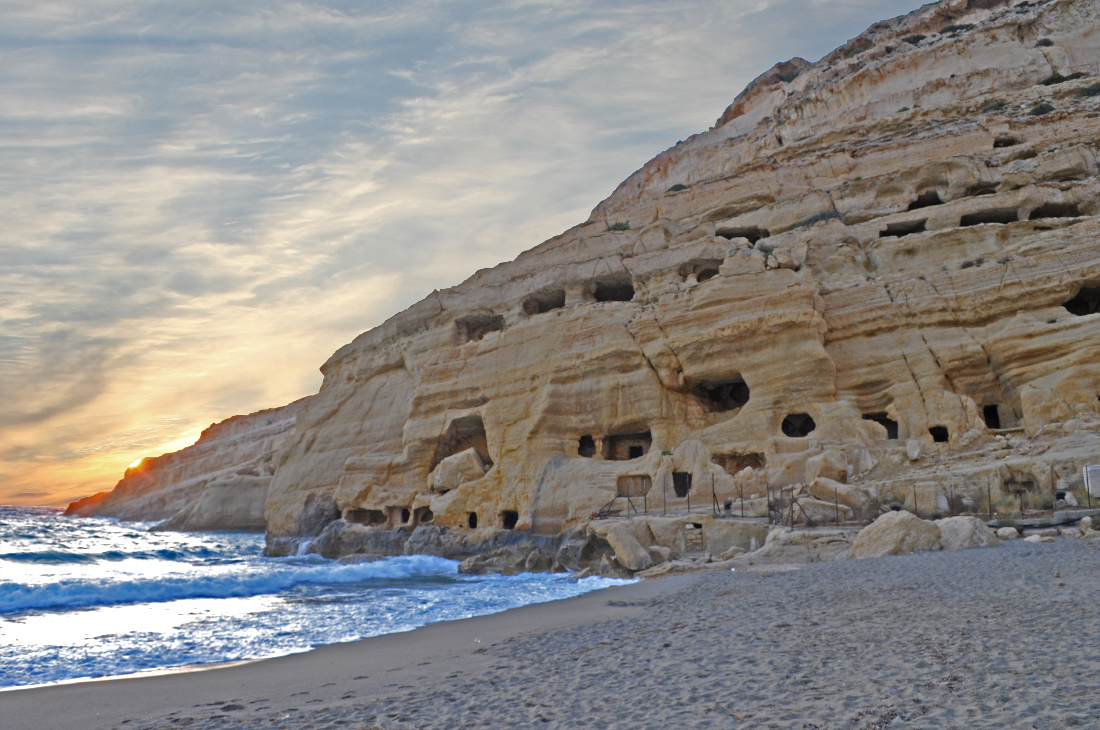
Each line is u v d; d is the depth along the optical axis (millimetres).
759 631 11359
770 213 41719
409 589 26594
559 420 38719
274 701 10133
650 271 41000
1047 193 35844
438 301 48625
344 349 54656
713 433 34625
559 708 8117
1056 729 5680
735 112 66562
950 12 57688
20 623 19031
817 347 33406
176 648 15438
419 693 9758
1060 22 49000
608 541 29031
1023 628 9242
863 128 47375
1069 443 26297
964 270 33281
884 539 21234
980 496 25500
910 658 8359
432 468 44406
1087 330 29375
